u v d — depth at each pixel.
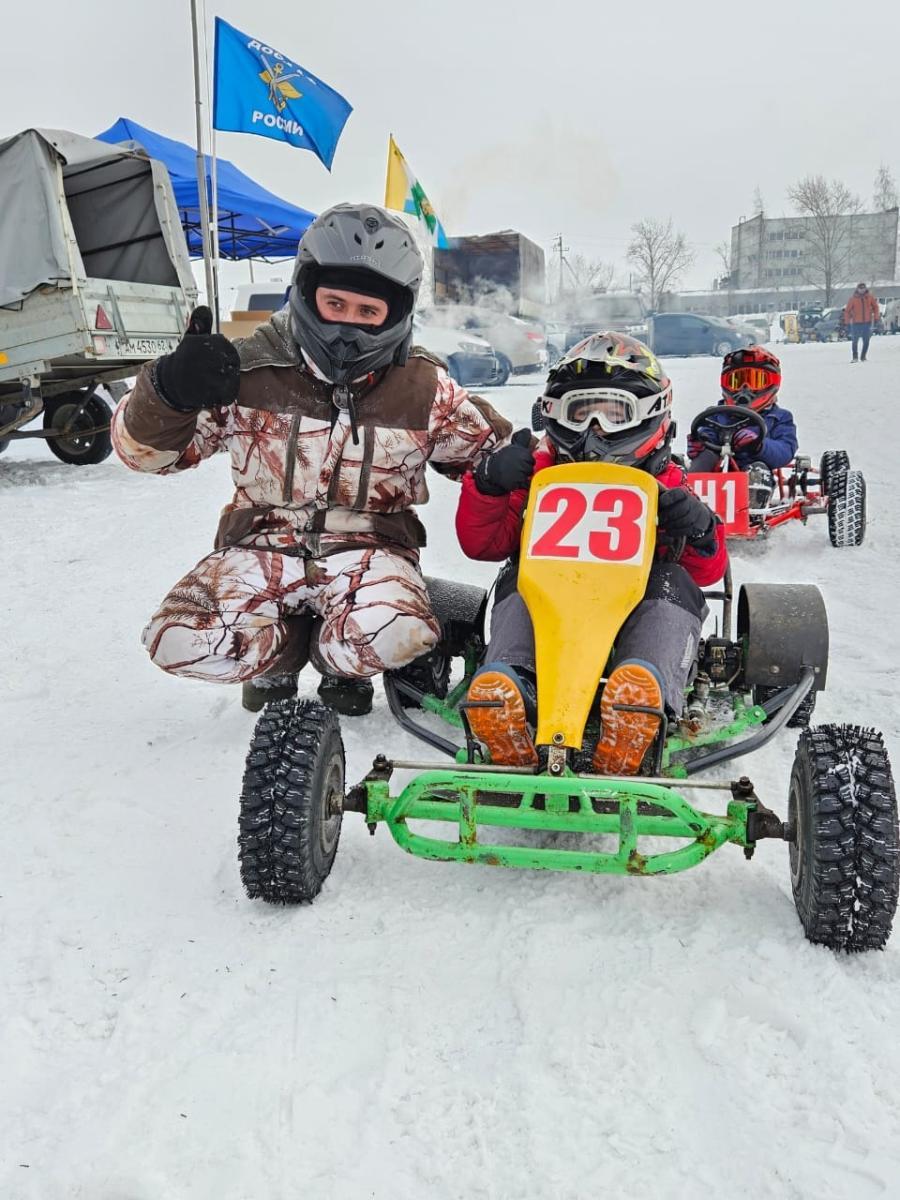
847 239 76.19
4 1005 2.56
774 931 2.77
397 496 3.90
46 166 9.50
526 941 2.74
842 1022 2.41
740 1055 2.32
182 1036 2.41
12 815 3.54
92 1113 2.18
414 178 13.45
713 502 6.91
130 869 3.18
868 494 9.12
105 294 10.16
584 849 3.29
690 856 2.72
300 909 2.92
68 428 11.77
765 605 3.49
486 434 3.93
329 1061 2.32
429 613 3.78
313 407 3.71
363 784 2.88
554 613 3.07
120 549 7.74
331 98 11.63
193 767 3.91
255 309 21.81
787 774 3.76
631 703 2.86
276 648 3.84
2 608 6.20
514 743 2.96
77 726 4.37
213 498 9.98
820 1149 2.05
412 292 3.59
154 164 11.00
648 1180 1.99
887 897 2.54
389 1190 1.98
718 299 80.25
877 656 4.99
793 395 17.14
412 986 2.58
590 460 3.47
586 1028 2.41
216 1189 1.98
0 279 9.73
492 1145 2.08
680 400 16.77
